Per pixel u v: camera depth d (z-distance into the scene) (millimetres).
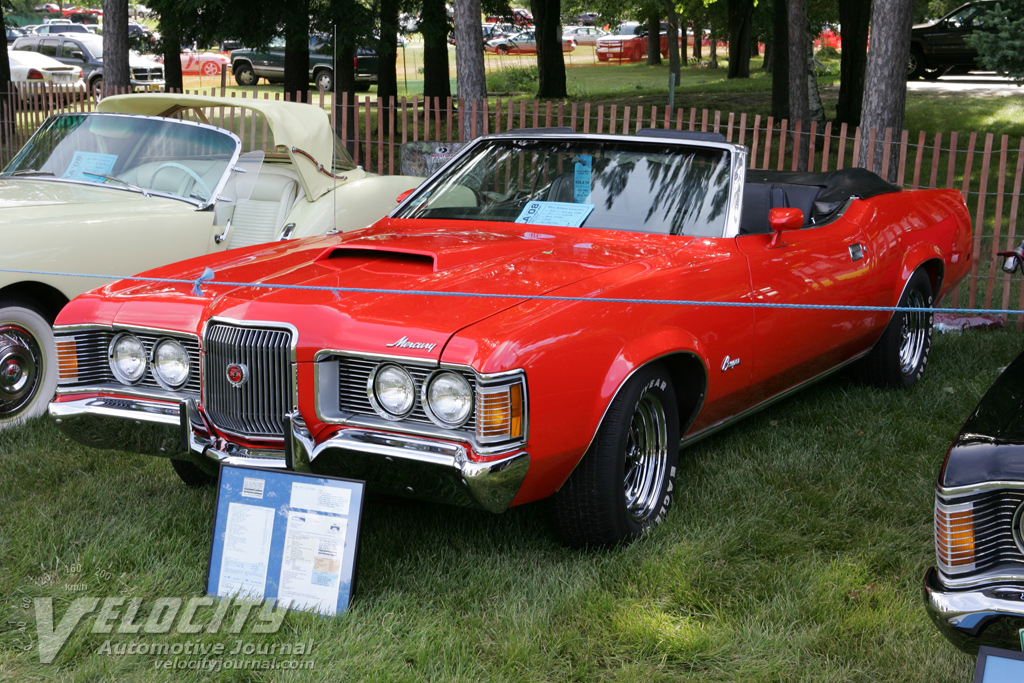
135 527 3900
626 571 3611
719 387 4203
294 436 3377
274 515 3383
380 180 7188
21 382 5309
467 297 3465
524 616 3260
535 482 3385
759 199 5008
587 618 3301
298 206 6578
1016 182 7715
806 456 4801
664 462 4027
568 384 3377
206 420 3617
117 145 6418
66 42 29891
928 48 26469
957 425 5332
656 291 3826
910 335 6047
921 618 3283
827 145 8164
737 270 4266
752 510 4191
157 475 4582
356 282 3680
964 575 2596
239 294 3598
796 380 4961
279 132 6359
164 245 5742
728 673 3029
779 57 18562
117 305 3809
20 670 2994
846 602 3459
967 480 2592
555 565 3674
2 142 12656
